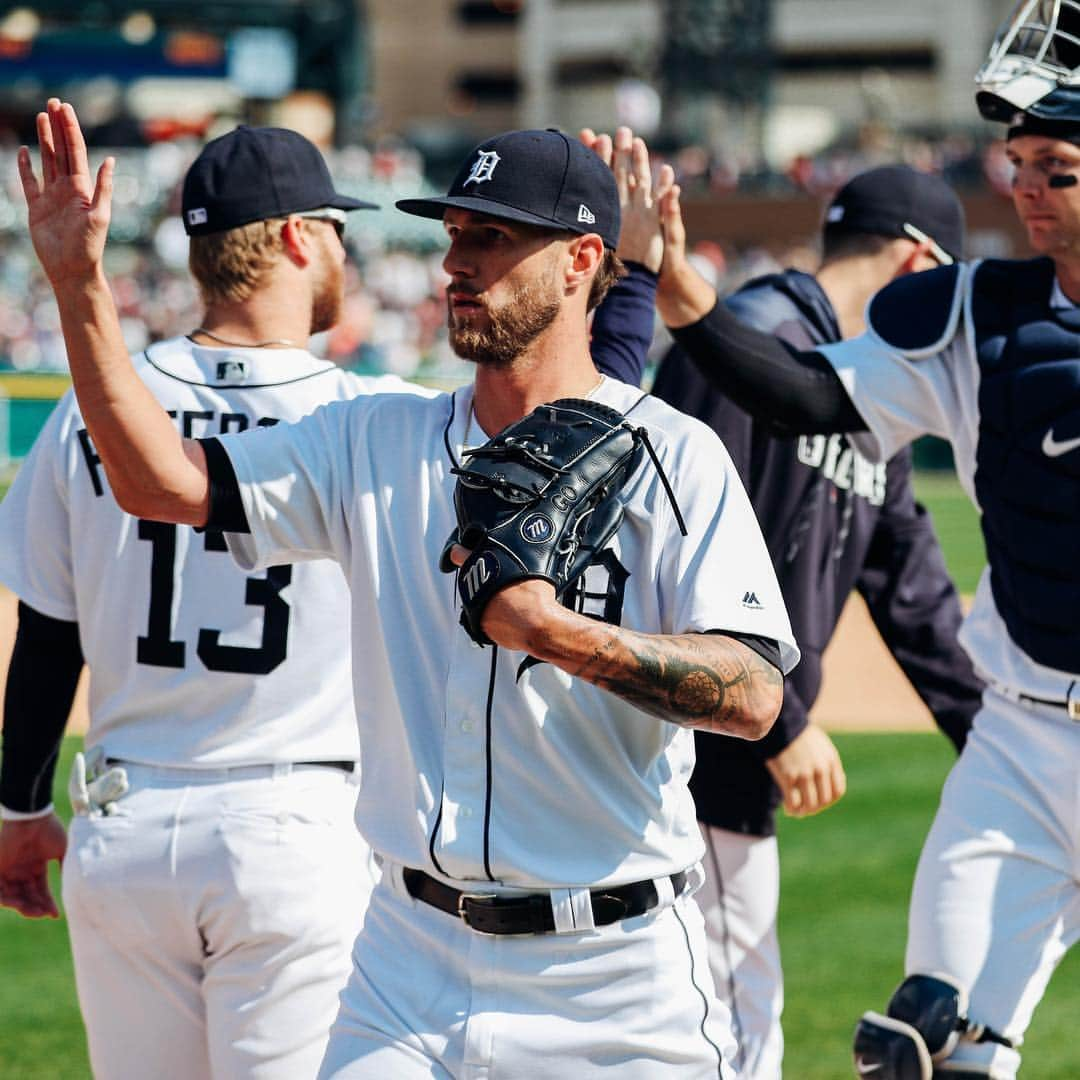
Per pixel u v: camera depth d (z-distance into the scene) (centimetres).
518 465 897
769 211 15062
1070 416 1234
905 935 2167
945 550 5850
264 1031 1149
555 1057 924
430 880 947
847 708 3606
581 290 962
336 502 984
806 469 1486
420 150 17838
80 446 1185
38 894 1297
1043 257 1314
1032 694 1258
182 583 1164
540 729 919
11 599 4691
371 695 981
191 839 1141
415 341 11512
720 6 16088
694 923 972
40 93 16738
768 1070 1515
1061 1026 1928
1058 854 1241
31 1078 1722
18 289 12219
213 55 15162
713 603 906
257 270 1220
